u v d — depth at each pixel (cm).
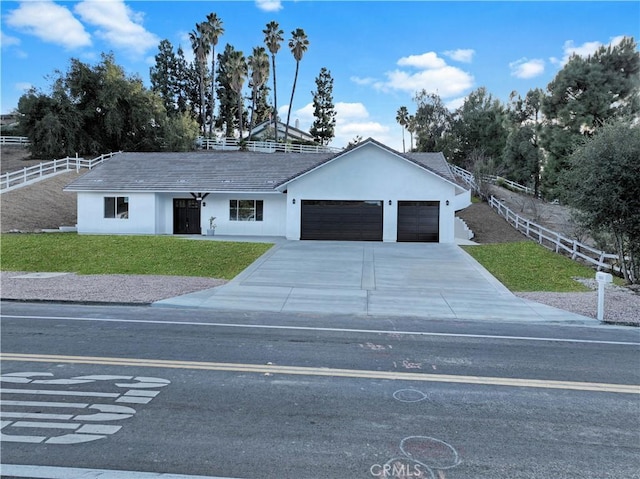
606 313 1046
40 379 580
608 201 1416
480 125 5262
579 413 502
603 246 1817
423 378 606
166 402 513
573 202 1542
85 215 2694
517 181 4534
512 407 515
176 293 1234
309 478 368
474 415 492
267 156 3030
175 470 376
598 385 591
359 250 2039
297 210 2447
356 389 562
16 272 1574
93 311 1037
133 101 4916
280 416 482
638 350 765
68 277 1472
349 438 436
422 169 2386
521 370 647
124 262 1733
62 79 4681
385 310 1088
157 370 620
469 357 708
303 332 860
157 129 5131
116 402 511
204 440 428
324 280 1448
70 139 4625
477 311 1083
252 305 1122
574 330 918
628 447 429
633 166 1371
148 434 438
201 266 1680
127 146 4978
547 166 3631
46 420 465
